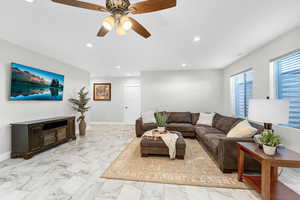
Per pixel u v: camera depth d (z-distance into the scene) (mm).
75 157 2846
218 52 3416
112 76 6895
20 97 2947
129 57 3834
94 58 3902
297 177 2090
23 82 3006
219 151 2365
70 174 2188
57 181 2000
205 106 5332
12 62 2811
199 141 3959
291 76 2475
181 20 2029
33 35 2492
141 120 4547
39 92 3395
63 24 2127
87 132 5109
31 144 2814
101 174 2188
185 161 2670
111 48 3141
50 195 1707
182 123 4840
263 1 1641
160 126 3391
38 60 3439
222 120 3830
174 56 3742
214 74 5277
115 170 2314
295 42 2279
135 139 4207
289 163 1468
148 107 5605
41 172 2246
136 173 2223
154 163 2580
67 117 3893
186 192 1780
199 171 2295
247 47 3084
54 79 3857
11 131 2789
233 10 1803
